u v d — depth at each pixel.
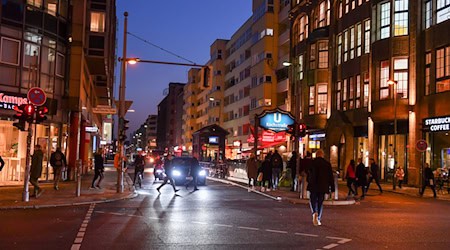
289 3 58.97
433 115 31.81
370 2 38.22
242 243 10.38
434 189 25.55
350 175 23.80
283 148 52.44
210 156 52.47
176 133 145.50
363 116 39.00
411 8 34.28
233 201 19.97
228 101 84.06
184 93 127.50
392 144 37.00
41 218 14.08
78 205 17.95
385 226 13.23
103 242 10.35
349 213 16.39
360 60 39.84
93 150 63.56
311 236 11.40
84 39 32.91
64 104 30.16
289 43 58.28
